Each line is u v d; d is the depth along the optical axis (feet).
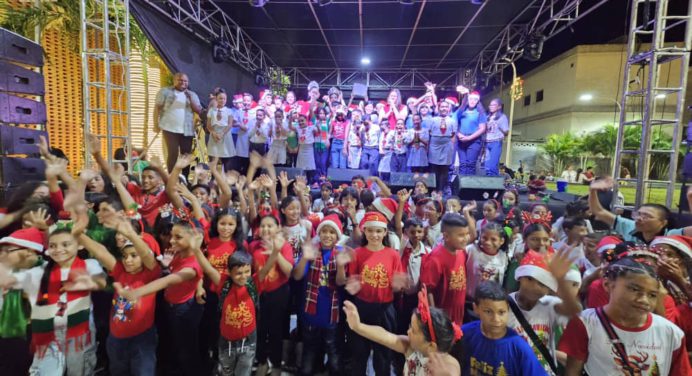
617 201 18.01
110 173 10.19
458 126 28.94
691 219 14.75
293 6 28.63
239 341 8.30
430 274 8.89
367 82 47.24
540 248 8.41
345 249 9.41
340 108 31.35
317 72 48.73
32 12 19.81
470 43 36.42
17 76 13.32
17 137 13.19
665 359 5.37
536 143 55.06
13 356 8.08
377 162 31.37
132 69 28.14
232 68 35.01
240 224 10.00
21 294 7.42
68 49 24.00
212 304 9.78
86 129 18.11
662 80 42.34
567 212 12.66
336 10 29.19
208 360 9.98
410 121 30.01
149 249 7.88
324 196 19.25
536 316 6.68
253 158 13.94
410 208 15.53
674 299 6.72
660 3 15.92
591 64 48.42
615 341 5.50
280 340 9.81
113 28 24.54
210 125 24.44
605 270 5.94
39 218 8.41
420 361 5.57
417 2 27.32
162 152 30.09
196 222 9.62
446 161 27.25
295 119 28.22
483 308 5.73
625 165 36.04
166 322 8.89
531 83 60.13
